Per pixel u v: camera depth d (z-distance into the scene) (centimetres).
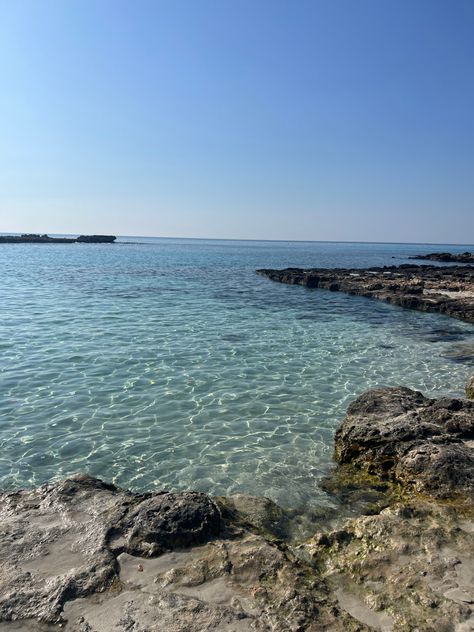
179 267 6800
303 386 1498
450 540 637
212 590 544
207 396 1382
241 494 873
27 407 1261
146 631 477
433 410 1082
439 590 542
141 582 557
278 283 4766
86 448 1048
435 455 853
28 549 612
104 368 1608
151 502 701
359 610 525
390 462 921
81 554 603
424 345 2102
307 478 934
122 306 2962
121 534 644
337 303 3406
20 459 994
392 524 674
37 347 1855
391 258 11381
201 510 681
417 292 3691
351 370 1689
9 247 12081
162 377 1536
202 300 3378
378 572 584
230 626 485
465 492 770
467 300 3197
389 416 1065
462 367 1753
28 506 722
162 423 1188
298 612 506
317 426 1197
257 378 1564
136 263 7362
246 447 1071
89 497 746
